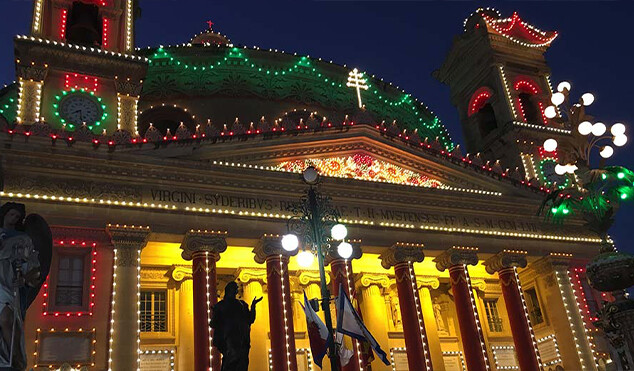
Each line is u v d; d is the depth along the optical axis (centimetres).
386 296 3156
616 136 1719
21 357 757
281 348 2316
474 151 4097
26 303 811
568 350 2977
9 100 3184
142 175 2380
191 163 2473
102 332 2086
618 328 1374
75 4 2942
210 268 2350
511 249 3031
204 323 2228
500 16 4303
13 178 2158
